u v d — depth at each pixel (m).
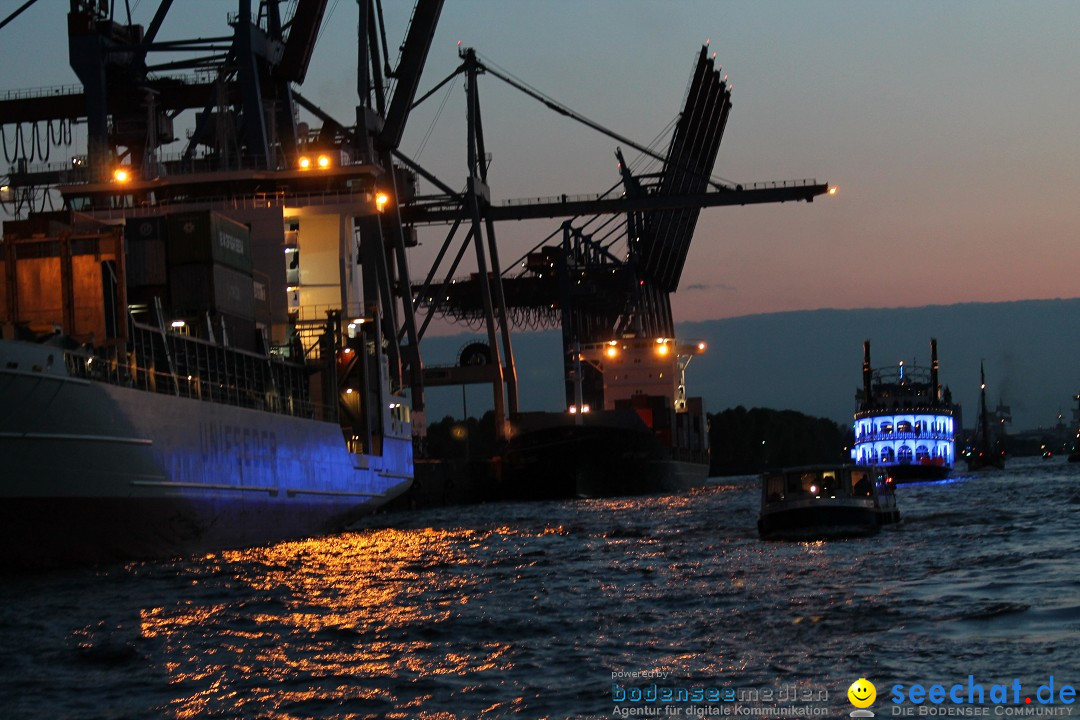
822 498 79.12
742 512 116.56
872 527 78.56
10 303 72.50
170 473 73.31
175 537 75.62
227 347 89.94
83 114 155.12
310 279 122.94
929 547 68.56
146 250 90.62
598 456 170.88
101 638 46.81
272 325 114.06
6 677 39.84
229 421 82.44
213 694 36.88
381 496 116.44
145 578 65.75
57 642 46.09
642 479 180.38
